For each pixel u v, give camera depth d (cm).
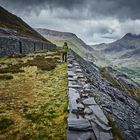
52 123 859
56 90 1378
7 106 1073
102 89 2088
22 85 1541
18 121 888
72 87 1251
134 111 2483
